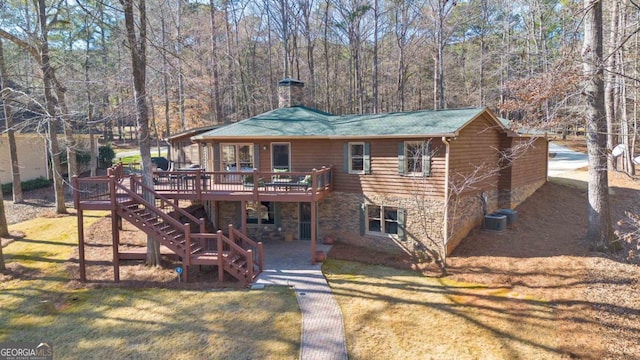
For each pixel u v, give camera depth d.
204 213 19.20
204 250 13.11
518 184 17.89
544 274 11.41
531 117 11.62
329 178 15.91
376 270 13.26
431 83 39.91
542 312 9.57
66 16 21.30
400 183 14.76
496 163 17.09
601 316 9.08
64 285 11.98
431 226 14.12
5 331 9.34
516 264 12.41
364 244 15.78
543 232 14.91
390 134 14.20
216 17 31.78
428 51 35.56
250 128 16.75
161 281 12.29
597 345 8.16
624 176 20.34
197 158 24.36
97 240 15.72
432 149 13.99
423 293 11.16
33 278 12.41
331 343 8.64
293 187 15.15
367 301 10.73
